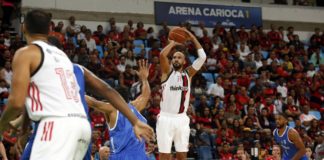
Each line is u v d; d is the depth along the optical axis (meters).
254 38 21.86
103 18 21.38
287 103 18.05
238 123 15.79
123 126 6.45
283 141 9.69
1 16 20.80
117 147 6.47
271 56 20.73
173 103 8.76
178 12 22.39
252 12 23.48
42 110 3.69
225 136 15.02
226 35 21.42
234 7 23.25
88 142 3.89
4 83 15.49
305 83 19.81
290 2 24.73
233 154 14.41
